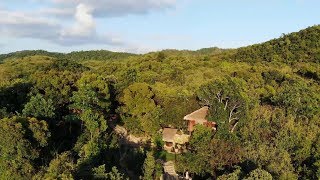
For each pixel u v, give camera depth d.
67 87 74.69
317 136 62.25
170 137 74.50
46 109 58.53
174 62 144.62
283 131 61.78
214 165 57.91
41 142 48.25
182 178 60.59
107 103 72.50
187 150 69.12
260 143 59.25
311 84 103.19
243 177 47.88
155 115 75.38
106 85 75.56
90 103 67.38
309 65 123.38
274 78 106.88
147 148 72.44
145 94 76.75
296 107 74.56
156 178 59.41
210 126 73.31
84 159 50.00
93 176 42.75
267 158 55.12
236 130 71.06
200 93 78.06
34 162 47.12
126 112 77.12
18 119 47.50
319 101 82.06
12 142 43.66
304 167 53.66
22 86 74.19
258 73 109.69
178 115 77.50
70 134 61.97
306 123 68.19
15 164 43.44
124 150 66.50
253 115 72.19
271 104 84.44
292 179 50.66
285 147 58.97
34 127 48.06
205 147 59.94
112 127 76.00
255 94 90.62
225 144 59.62
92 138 56.88
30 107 57.56
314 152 57.88
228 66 126.12
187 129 75.94
